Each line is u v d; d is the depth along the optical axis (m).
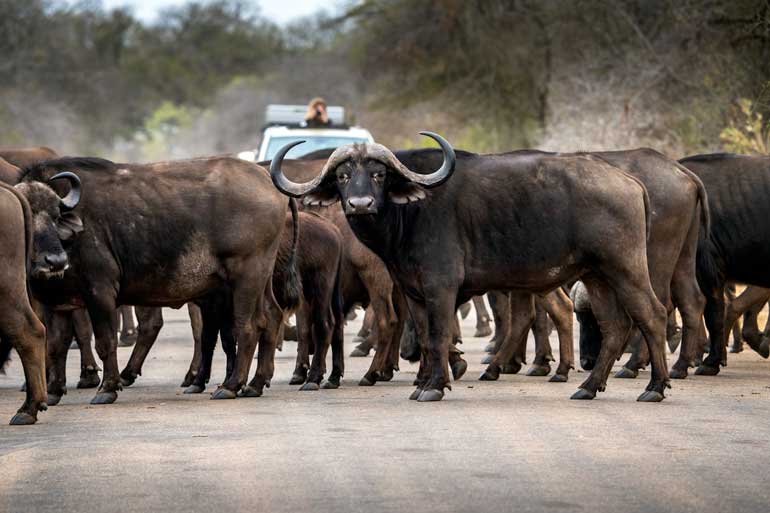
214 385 34.44
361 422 26.03
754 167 36.56
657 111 77.94
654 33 82.56
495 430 24.86
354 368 38.75
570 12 89.50
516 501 18.94
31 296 30.73
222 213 31.20
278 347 41.88
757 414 27.03
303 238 33.47
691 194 33.81
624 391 31.27
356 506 18.69
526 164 30.05
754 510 18.42
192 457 22.22
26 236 26.31
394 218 29.69
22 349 26.25
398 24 112.69
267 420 26.53
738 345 42.44
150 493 19.55
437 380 29.58
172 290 31.34
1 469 21.42
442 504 18.78
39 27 159.38
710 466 21.31
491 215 29.75
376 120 117.56
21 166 39.50
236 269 31.33
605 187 29.48
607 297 30.22
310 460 21.89
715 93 69.88
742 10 70.12
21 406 29.28
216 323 32.75
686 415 26.88
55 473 21.03
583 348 36.72
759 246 36.12
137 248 30.92
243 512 18.42
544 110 95.25
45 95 161.00
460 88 106.38
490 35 99.62
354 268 35.09
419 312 31.03
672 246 33.62
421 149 30.61
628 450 22.70
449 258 29.69
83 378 34.31
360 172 28.67
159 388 33.84
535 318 35.62
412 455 22.28
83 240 30.59
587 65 86.88
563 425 25.45
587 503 18.81
